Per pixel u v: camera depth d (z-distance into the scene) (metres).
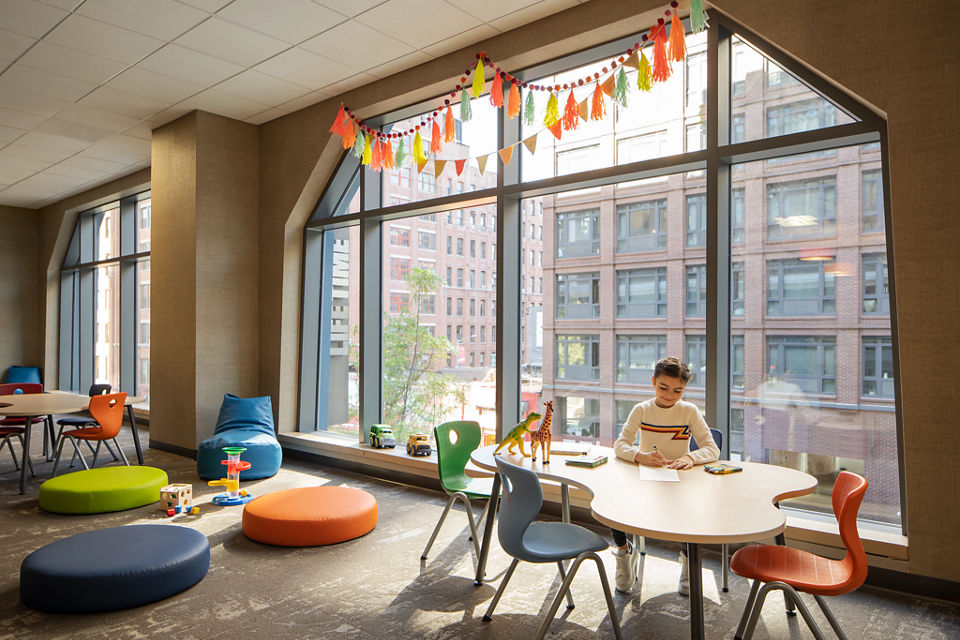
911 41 3.07
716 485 2.53
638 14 3.95
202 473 5.44
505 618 2.89
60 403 5.66
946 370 2.98
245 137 6.59
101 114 6.33
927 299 3.02
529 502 2.43
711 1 3.66
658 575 3.41
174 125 6.50
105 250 10.03
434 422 5.46
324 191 6.32
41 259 10.82
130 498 4.55
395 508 4.62
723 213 3.90
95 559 3.06
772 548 2.50
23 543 3.85
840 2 3.27
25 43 4.74
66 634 2.72
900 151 3.09
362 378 5.81
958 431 2.96
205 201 6.28
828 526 3.42
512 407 4.90
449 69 4.94
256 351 6.66
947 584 3.03
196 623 2.83
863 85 3.20
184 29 4.52
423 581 3.30
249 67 5.20
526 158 4.94
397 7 4.21
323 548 3.78
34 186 9.34
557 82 4.80
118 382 9.62
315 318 6.63
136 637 2.70
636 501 2.30
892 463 3.83
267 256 6.58
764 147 3.64
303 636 2.72
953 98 2.96
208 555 3.37
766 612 2.97
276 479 5.49
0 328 10.52
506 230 4.87
